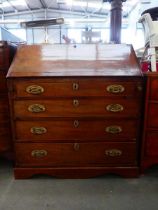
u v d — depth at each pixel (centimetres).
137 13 619
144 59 231
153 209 165
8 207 167
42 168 202
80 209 165
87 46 207
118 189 190
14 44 224
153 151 204
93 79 184
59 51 202
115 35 288
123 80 185
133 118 194
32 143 199
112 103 190
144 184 197
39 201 174
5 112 207
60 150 200
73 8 913
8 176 211
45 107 190
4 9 925
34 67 188
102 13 920
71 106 191
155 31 208
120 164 204
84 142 199
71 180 203
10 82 184
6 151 217
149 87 190
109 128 196
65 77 183
